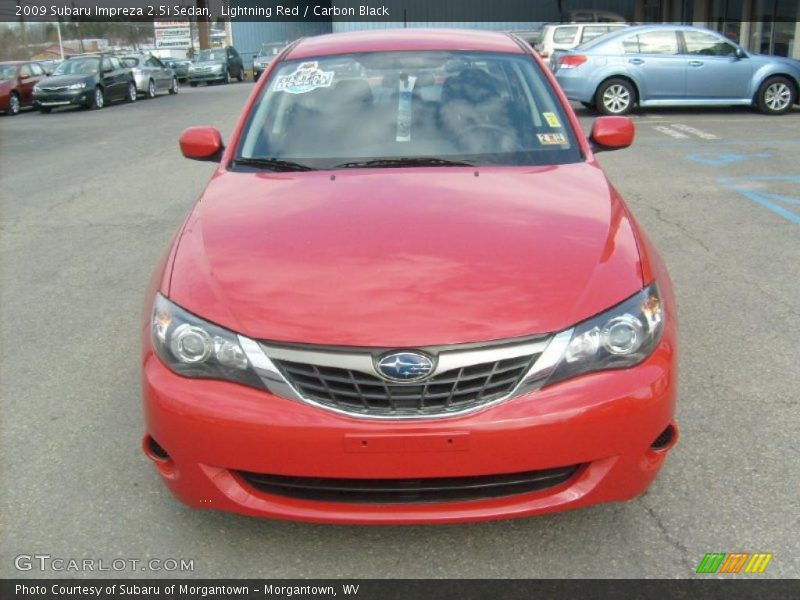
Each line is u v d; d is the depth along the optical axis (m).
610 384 2.47
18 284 5.80
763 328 4.59
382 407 2.42
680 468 3.19
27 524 2.94
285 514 2.52
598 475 2.51
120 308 5.24
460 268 2.64
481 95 3.93
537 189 3.25
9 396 3.98
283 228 2.95
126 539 2.85
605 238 2.85
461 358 2.41
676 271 5.64
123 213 8.07
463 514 2.49
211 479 2.53
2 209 8.43
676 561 2.67
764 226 6.78
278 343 2.46
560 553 2.72
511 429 2.39
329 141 3.74
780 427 3.48
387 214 3.00
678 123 13.49
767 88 14.30
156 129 16.02
